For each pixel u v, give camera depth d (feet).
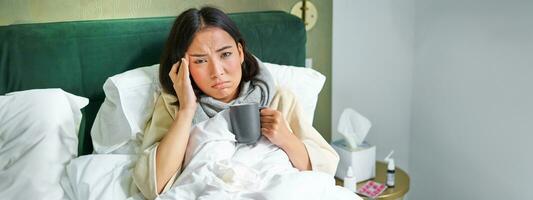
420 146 7.31
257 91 4.76
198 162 4.12
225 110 4.45
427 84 6.98
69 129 4.45
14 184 4.07
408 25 6.98
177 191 3.86
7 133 4.17
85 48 4.82
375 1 6.73
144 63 5.17
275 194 3.75
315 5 6.44
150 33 5.15
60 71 4.73
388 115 7.29
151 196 4.08
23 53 4.55
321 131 6.99
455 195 6.81
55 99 4.42
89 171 4.19
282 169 4.33
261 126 4.53
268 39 5.83
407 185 6.05
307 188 3.93
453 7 6.34
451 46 6.47
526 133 5.66
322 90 6.80
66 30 4.73
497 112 5.98
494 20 5.82
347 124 6.07
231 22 4.62
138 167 4.16
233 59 4.55
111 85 4.58
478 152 6.34
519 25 5.54
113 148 4.55
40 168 4.16
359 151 5.94
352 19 6.70
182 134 4.25
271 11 6.10
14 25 4.62
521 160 5.78
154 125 4.53
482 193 6.39
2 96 4.32
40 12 4.84
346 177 5.69
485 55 6.01
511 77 5.73
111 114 4.63
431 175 7.18
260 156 4.42
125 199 4.07
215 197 3.70
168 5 5.48
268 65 5.41
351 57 6.86
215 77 4.47
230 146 4.33
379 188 5.89
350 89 7.00
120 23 5.02
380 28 6.86
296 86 5.34
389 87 7.17
